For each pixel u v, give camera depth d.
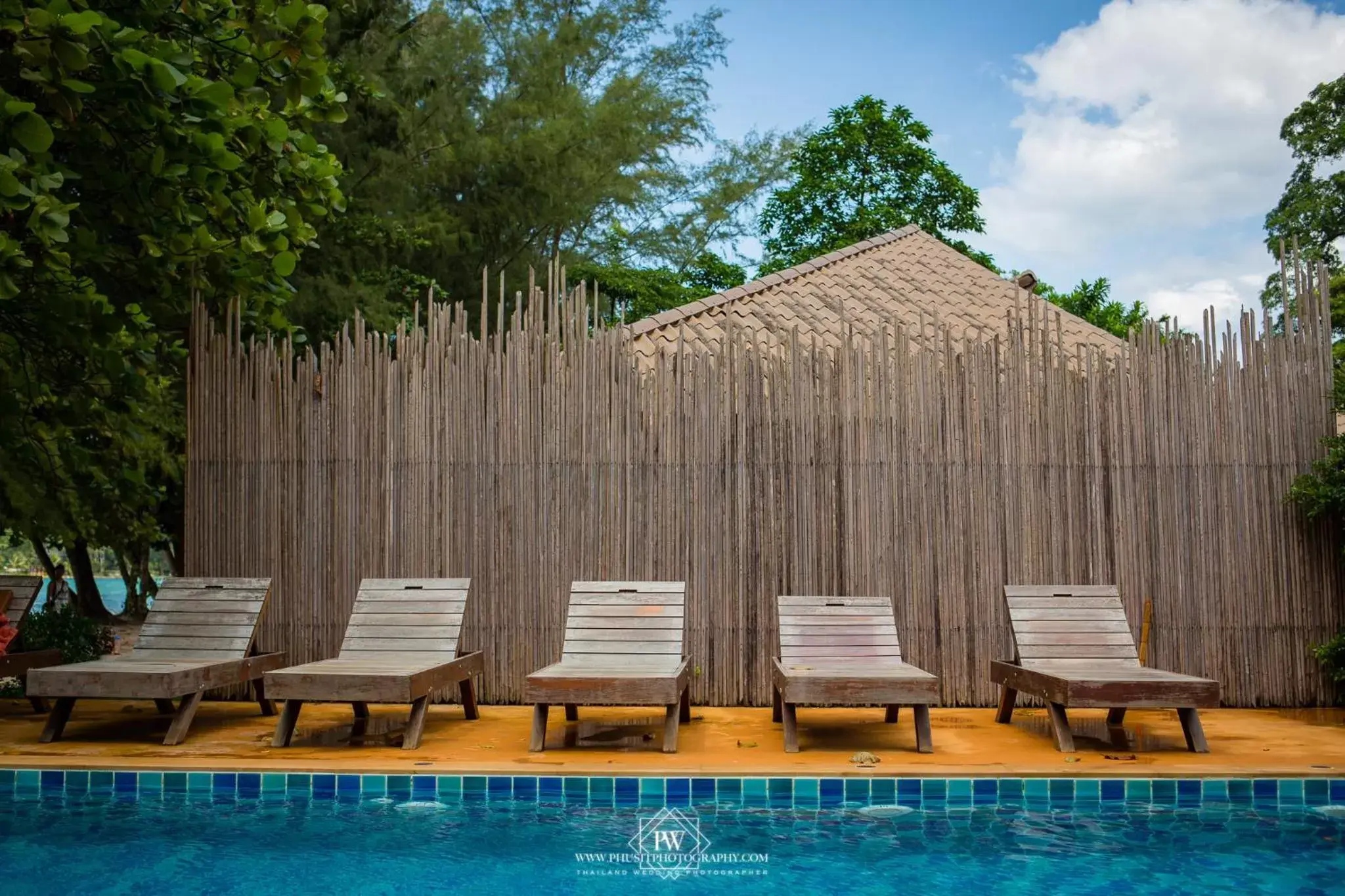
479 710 7.27
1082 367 7.82
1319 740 6.16
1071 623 6.54
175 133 6.13
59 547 16.06
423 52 17.27
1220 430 7.39
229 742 6.05
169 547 18.19
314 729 6.55
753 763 5.48
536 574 7.39
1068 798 5.22
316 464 7.52
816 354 7.46
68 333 6.65
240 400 7.58
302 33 6.34
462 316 7.57
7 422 7.18
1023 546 7.34
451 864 4.26
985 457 7.38
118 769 5.35
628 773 5.23
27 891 3.91
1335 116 22.09
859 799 5.20
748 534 7.36
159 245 7.10
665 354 8.15
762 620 7.33
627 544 7.36
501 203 17.36
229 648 6.54
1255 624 7.31
